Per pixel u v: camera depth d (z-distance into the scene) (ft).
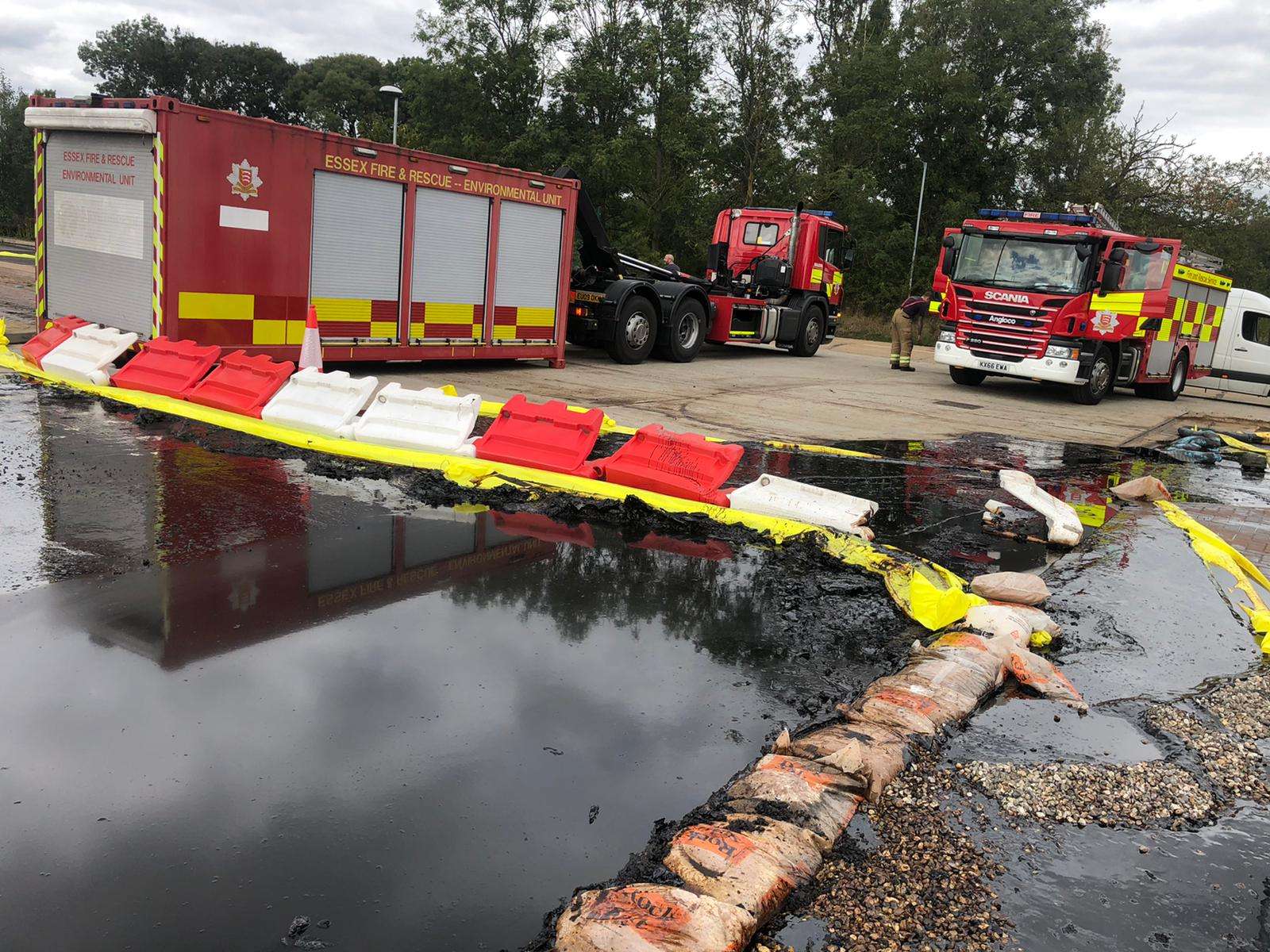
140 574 15.43
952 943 8.13
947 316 51.24
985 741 11.84
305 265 34.40
